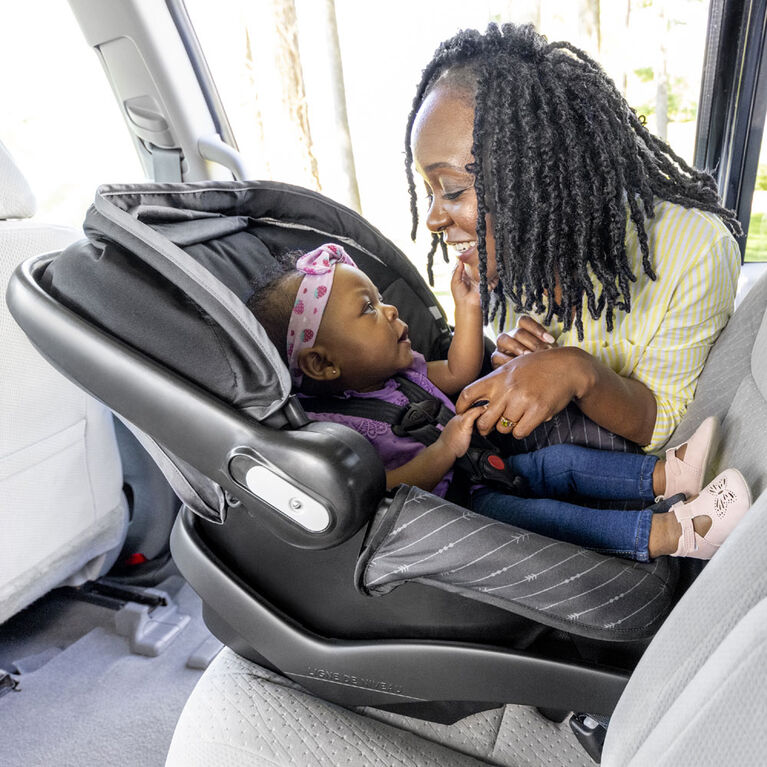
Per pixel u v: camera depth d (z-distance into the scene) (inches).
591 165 32.3
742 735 15.4
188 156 62.9
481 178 31.7
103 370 28.6
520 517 34.4
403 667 30.6
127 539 59.8
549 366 33.8
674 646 20.3
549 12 80.0
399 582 29.4
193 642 54.7
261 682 34.5
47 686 50.9
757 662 15.5
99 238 29.5
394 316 40.7
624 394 35.7
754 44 59.5
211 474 28.8
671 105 79.4
